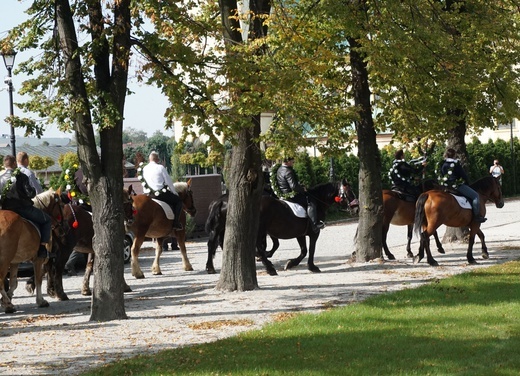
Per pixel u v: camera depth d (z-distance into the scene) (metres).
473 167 51.00
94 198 13.99
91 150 13.95
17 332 12.88
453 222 20.62
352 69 21.66
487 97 23.61
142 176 20.83
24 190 15.05
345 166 40.81
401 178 22.33
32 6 13.74
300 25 17.66
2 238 14.41
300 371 9.50
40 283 15.78
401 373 9.38
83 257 22.89
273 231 19.80
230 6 17.11
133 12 13.91
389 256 22.12
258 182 17.28
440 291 15.36
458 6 22.48
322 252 25.50
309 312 13.89
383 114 22.84
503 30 22.86
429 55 20.16
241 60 14.77
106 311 13.91
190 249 28.06
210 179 32.56
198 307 15.05
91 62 13.80
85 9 13.84
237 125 14.69
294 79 15.13
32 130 13.39
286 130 17.14
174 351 10.73
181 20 14.46
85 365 10.23
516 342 10.91
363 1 20.02
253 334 11.77
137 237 20.12
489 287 15.80
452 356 10.19
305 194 20.38
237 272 17.19
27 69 13.63
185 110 14.23
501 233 29.17
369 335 11.51
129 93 14.12
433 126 22.58
